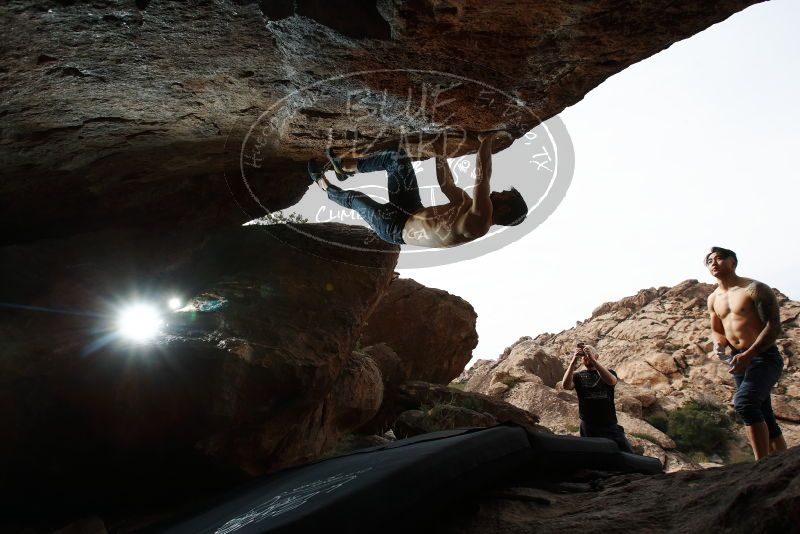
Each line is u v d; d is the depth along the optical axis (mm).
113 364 4320
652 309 24000
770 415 4535
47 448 4152
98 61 3027
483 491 2801
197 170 5883
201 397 4359
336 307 5691
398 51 2965
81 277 5707
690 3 2693
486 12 2615
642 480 2676
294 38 2904
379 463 2803
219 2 2615
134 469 4430
